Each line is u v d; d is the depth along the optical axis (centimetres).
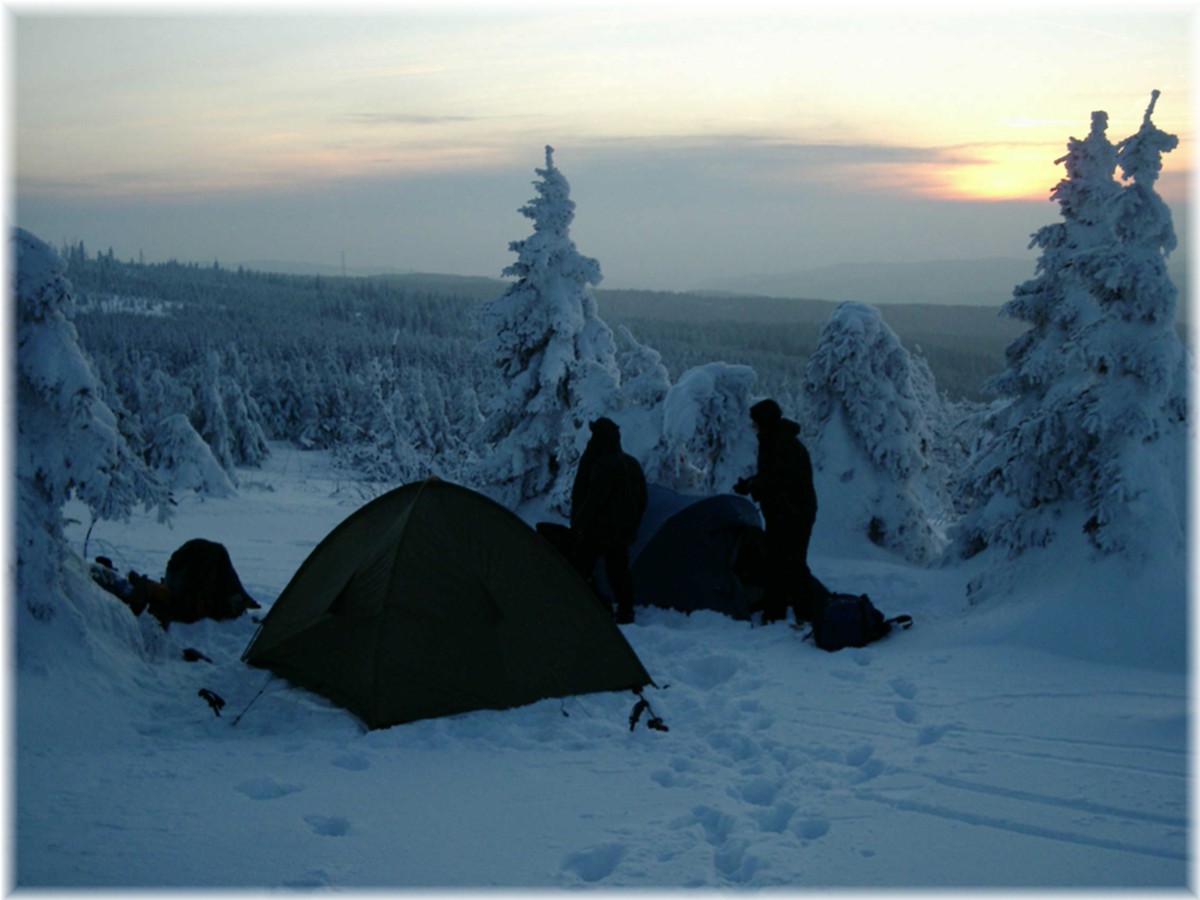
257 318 17275
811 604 950
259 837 462
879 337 1377
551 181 1698
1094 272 815
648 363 1480
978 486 913
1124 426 792
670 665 822
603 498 942
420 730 664
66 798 505
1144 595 766
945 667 752
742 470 1288
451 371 8538
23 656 645
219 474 3106
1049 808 489
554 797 532
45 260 692
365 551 776
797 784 543
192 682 759
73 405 694
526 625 740
